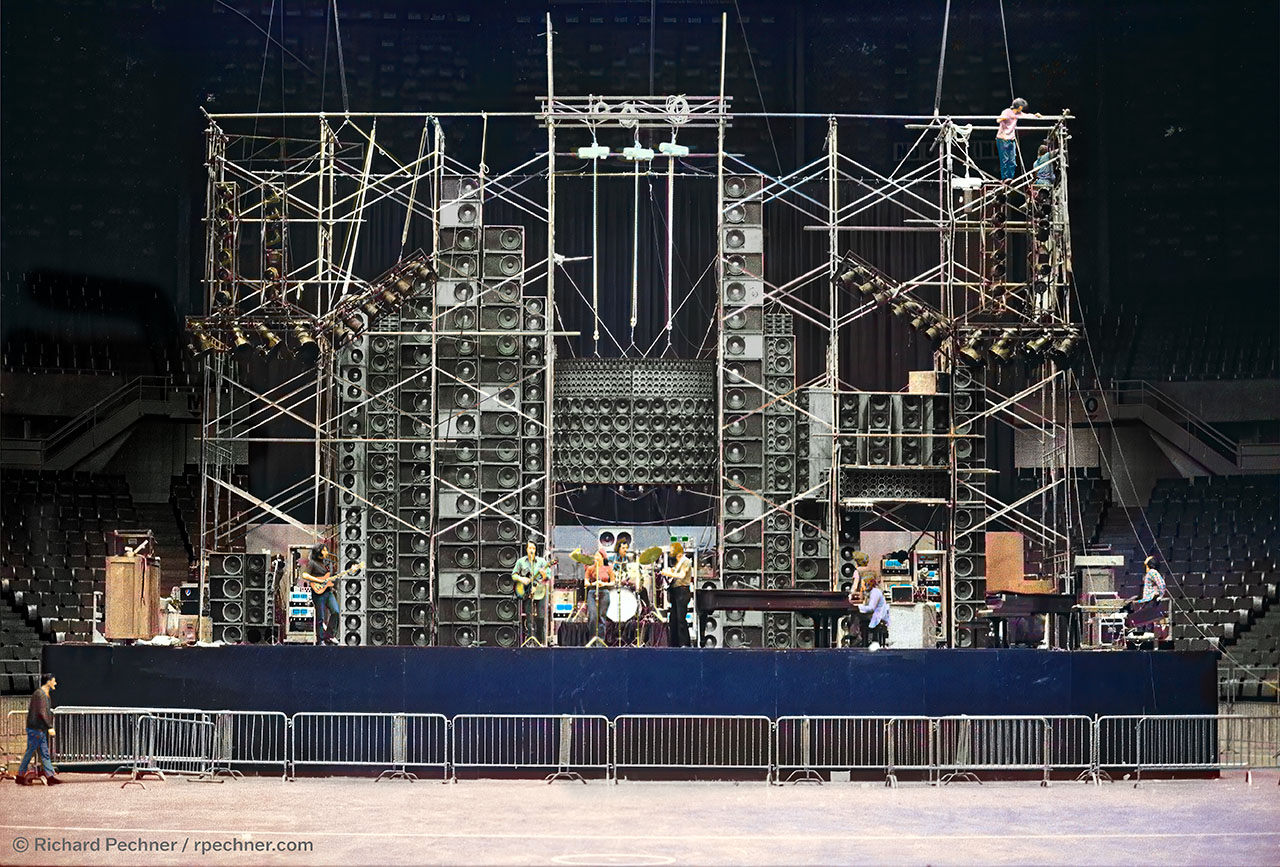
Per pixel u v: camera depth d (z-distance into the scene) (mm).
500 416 28500
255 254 38406
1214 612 36281
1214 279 41969
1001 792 20656
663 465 29406
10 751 24266
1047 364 36906
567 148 39438
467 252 28766
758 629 27703
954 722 22156
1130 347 41875
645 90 42000
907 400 28531
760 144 40875
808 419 28938
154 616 24453
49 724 20812
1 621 35062
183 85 41156
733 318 28969
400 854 15102
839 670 22281
